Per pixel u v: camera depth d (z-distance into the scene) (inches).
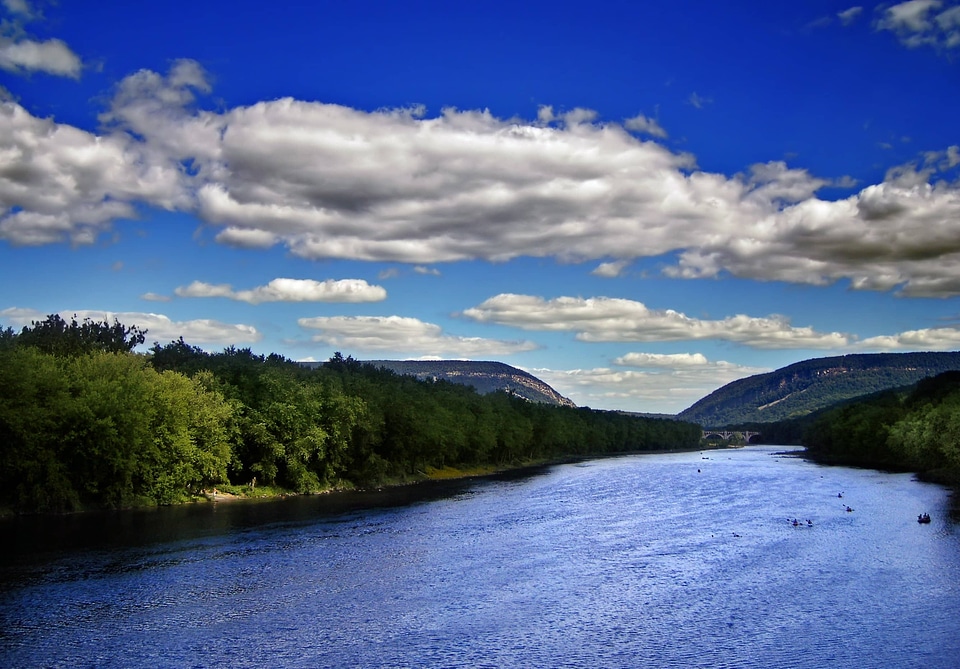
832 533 3385.8
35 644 1785.2
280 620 2004.2
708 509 4347.9
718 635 1891.0
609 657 1731.1
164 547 2962.6
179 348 6638.8
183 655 1726.1
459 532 3437.5
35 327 5526.6
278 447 4985.2
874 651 1770.4
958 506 4323.3
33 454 3619.6
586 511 4252.0
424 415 6806.1
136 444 3944.4
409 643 1823.3
